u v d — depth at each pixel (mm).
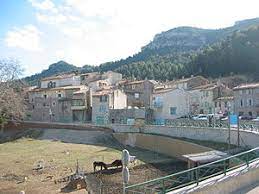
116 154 55562
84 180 37438
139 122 71812
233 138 46375
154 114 89062
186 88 103000
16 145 67812
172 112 90750
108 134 71812
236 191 18062
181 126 57625
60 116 99188
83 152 57250
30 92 104125
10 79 81188
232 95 96562
